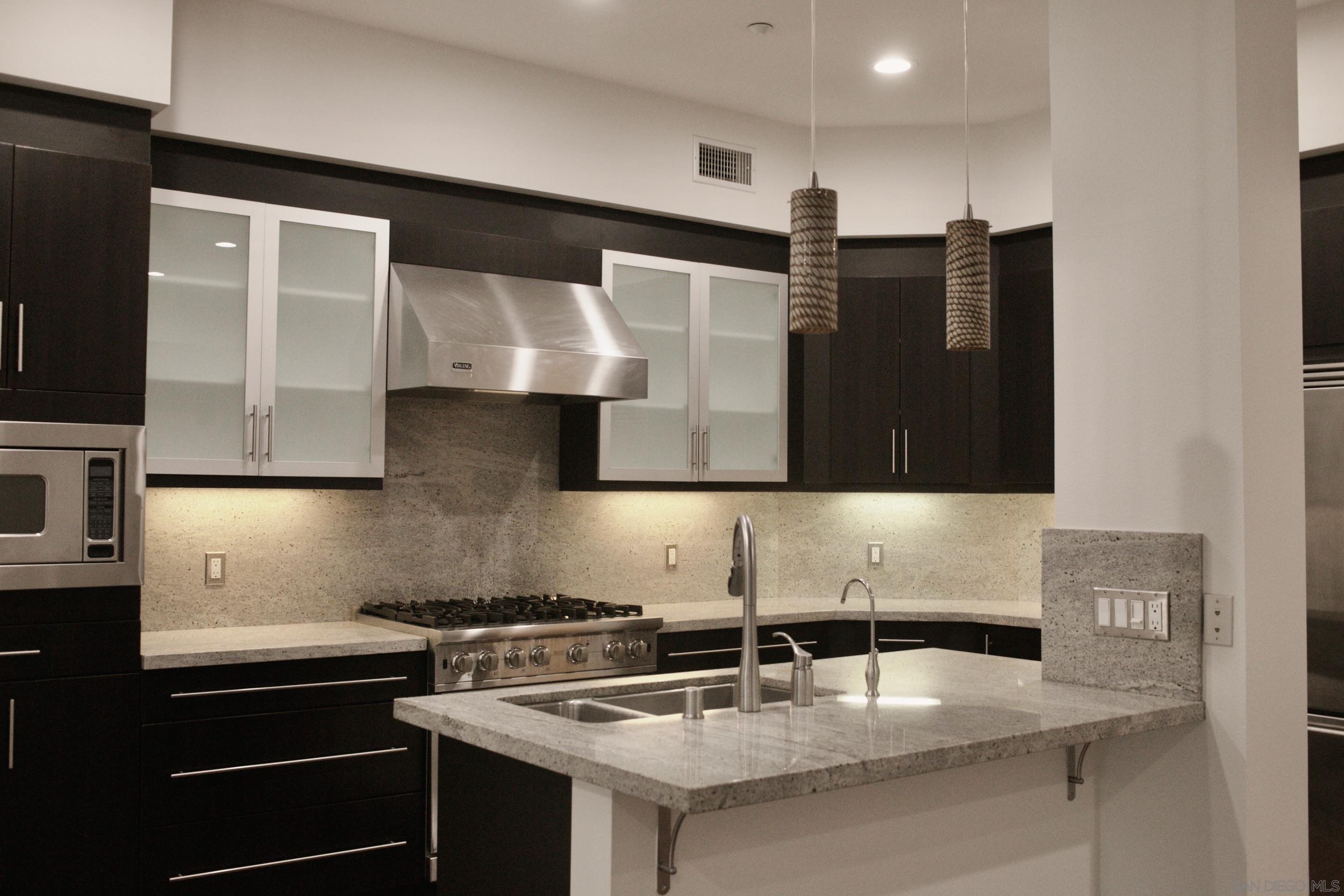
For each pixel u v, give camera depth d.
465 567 4.46
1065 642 2.72
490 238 4.16
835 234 2.28
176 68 3.59
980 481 4.91
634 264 4.55
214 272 3.66
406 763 3.64
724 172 4.81
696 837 1.96
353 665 3.54
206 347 3.63
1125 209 2.67
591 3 3.75
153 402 3.53
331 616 4.14
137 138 3.38
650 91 4.61
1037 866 2.52
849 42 4.07
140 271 3.23
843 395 4.99
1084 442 2.73
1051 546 2.76
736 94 4.63
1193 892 2.48
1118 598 2.60
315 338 3.83
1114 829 2.63
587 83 4.45
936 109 4.78
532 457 4.66
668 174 4.64
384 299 3.95
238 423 3.67
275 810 3.40
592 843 1.92
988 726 2.16
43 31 3.19
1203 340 2.50
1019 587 5.20
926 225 5.00
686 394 4.68
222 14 3.68
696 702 2.24
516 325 3.95
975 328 2.60
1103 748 2.66
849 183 5.04
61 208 3.12
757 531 5.37
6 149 3.04
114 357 3.18
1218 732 2.44
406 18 3.89
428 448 4.38
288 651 3.42
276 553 4.04
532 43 4.11
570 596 4.75
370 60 3.96
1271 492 2.48
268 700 3.39
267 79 3.75
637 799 1.90
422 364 3.70
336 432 3.86
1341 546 3.43
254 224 3.71
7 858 3.00
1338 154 3.83
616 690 2.65
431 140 4.07
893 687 2.65
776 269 4.99
